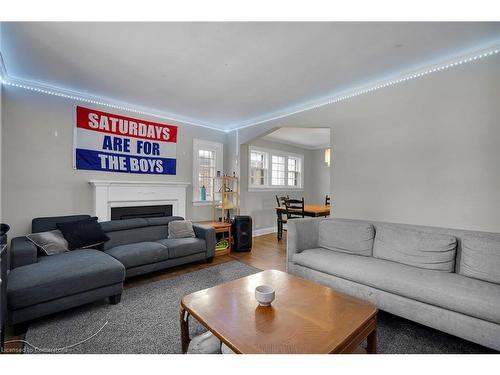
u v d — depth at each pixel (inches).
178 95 134.3
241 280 73.7
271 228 242.5
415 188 106.7
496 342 57.7
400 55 95.0
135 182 144.8
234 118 179.5
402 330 74.6
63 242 102.9
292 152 268.1
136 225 132.0
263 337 45.9
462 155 94.7
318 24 75.7
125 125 147.6
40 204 118.8
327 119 138.3
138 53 91.6
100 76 110.7
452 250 79.9
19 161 113.1
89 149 133.5
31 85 115.5
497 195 87.5
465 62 93.7
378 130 118.1
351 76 113.3
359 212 125.2
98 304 89.6
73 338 68.9
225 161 206.8
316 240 114.5
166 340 68.2
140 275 119.0
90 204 134.3
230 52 91.6
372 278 79.1
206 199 192.2
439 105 100.0
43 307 73.9
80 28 76.2
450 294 64.2
